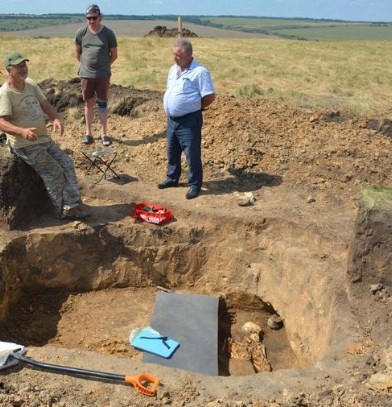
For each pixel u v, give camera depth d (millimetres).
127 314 5676
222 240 5984
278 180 6820
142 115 8836
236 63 17969
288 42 30234
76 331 5410
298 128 8094
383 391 3594
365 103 11133
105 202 6398
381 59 21781
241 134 7699
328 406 3475
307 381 3742
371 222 4371
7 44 21859
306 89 13609
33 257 5645
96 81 7379
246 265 5938
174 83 5887
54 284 5816
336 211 6086
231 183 6723
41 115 5375
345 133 8062
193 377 3816
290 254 5559
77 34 7250
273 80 14758
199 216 6031
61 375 3768
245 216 5934
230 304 6023
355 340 4156
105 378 3729
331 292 4820
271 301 5746
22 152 5465
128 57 18078
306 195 6469
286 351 5426
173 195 6426
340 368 3873
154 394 3600
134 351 5078
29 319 5520
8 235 5543
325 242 5492
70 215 5883
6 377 3709
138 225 5969
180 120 5980
